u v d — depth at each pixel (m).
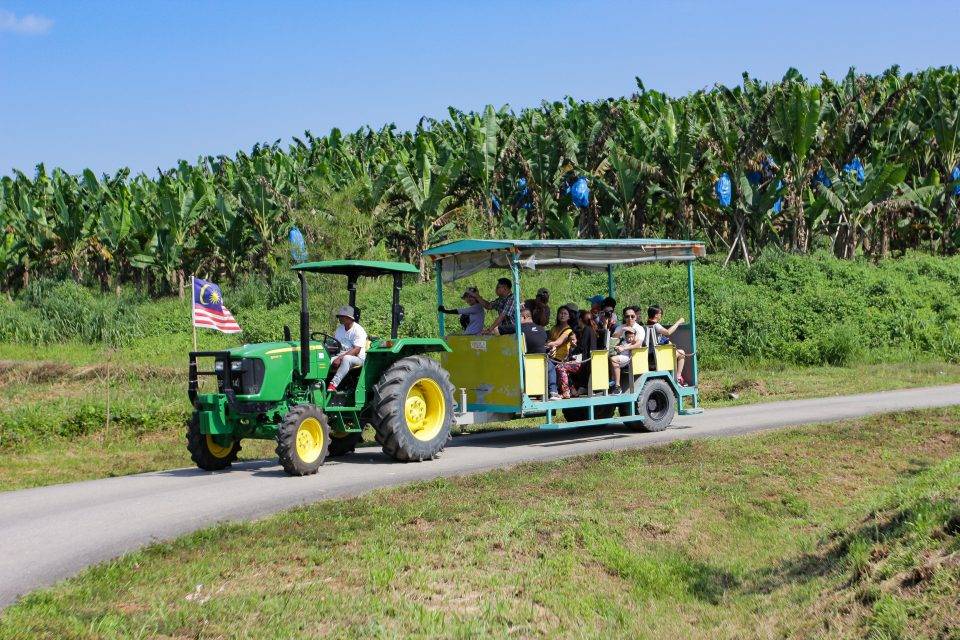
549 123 35.69
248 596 6.31
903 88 31.19
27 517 8.74
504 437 14.08
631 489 10.04
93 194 40.41
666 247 14.15
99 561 7.11
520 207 37.81
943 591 5.54
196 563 7.05
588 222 35.97
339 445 12.33
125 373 21.47
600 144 33.47
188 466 12.10
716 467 11.22
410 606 6.35
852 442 12.60
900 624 5.36
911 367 22.91
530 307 13.16
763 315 26.25
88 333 30.84
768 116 31.08
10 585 6.51
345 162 38.00
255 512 8.73
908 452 12.16
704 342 25.34
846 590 6.35
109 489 10.17
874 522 7.57
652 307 14.21
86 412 14.73
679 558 8.16
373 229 29.77
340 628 5.83
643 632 6.38
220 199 37.53
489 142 32.09
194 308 15.77
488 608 6.51
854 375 21.44
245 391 10.68
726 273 30.64
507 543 8.03
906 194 34.38
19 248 40.56
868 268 30.81
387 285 32.00
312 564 7.15
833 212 33.44
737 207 32.16
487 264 13.02
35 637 5.23
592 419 13.20
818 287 28.45
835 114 32.25
